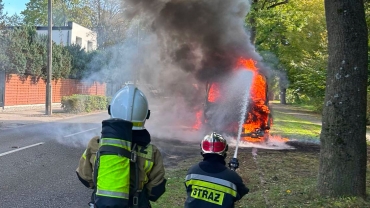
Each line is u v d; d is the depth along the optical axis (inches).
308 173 312.8
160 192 118.6
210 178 128.4
